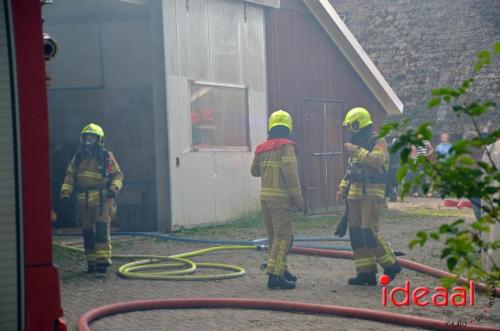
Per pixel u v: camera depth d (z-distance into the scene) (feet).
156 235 44.98
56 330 13.01
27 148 12.83
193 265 34.12
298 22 60.59
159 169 46.83
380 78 68.18
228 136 52.44
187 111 48.39
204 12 50.29
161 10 46.50
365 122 29.14
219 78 51.65
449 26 102.83
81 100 49.57
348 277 31.71
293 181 28.55
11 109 12.78
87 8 46.60
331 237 45.70
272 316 24.41
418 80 100.99
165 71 46.57
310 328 22.71
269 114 57.36
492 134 10.57
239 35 53.88
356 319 23.94
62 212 49.80
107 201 32.55
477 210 37.65
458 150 10.60
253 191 54.60
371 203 28.81
